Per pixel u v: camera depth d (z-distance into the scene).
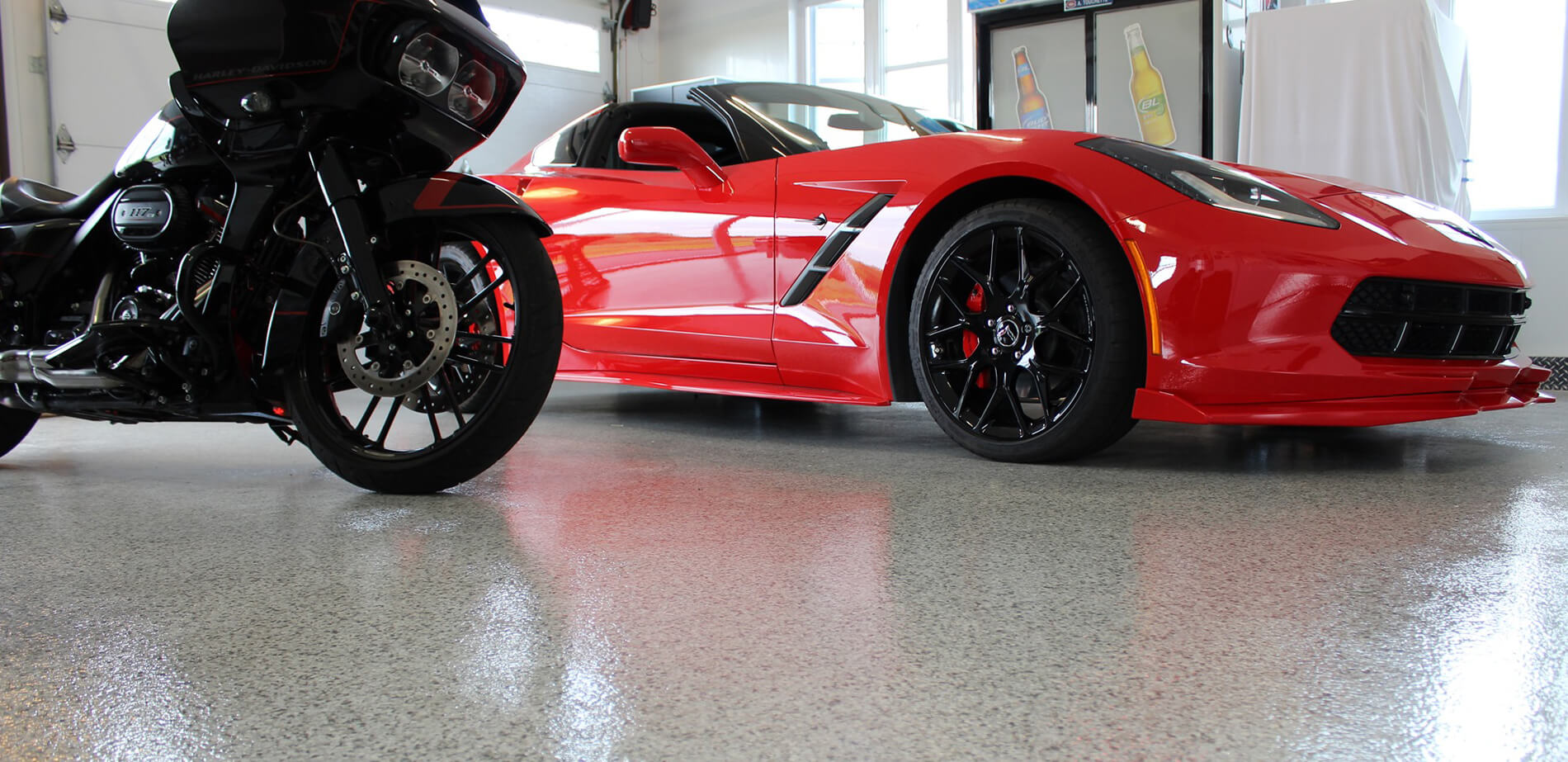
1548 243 4.33
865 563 1.15
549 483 1.71
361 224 1.53
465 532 1.33
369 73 1.50
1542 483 1.68
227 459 2.07
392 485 1.60
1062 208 1.83
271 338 1.59
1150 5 5.07
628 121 2.72
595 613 0.97
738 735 0.69
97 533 1.37
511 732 0.70
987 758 0.65
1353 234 1.73
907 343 2.07
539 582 1.08
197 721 0.73
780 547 1.24
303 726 0.71
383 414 2.91
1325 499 1.54
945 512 1.45
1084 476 1.75
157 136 1.72
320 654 0.87
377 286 1.52
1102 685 0.77
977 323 1.93
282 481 1.77
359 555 1.22
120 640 0.91
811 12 8.32
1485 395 1.87
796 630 0.91
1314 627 0.91
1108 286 1.77
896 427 2.56
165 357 1.59
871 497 1.57
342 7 1.48
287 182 1.60
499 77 1.64
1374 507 1.47
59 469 1.98
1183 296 1.70
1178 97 5.05
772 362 2.21
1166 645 0.86
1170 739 0.67
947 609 0.97
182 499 1.60
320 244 1.58
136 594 1.06
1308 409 1.70
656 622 0.94
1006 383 1.91
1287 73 4.33
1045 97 5.47
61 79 5.93
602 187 2.56
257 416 1.66
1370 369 1.69
